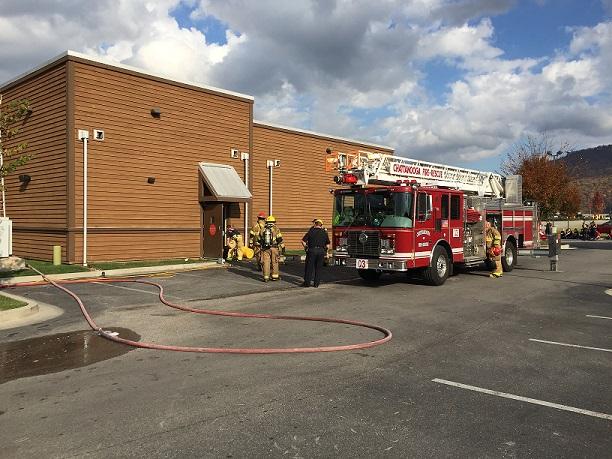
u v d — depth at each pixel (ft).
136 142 55.83
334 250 43.68
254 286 41.68
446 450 12.46
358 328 26.16
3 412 14.85
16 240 59.21
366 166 42.11
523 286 42.73
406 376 18.26
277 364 19.66
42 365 19.65
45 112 53.88
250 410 14.94
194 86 61.41
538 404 15.61
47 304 32.83
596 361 20.29
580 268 58.80
